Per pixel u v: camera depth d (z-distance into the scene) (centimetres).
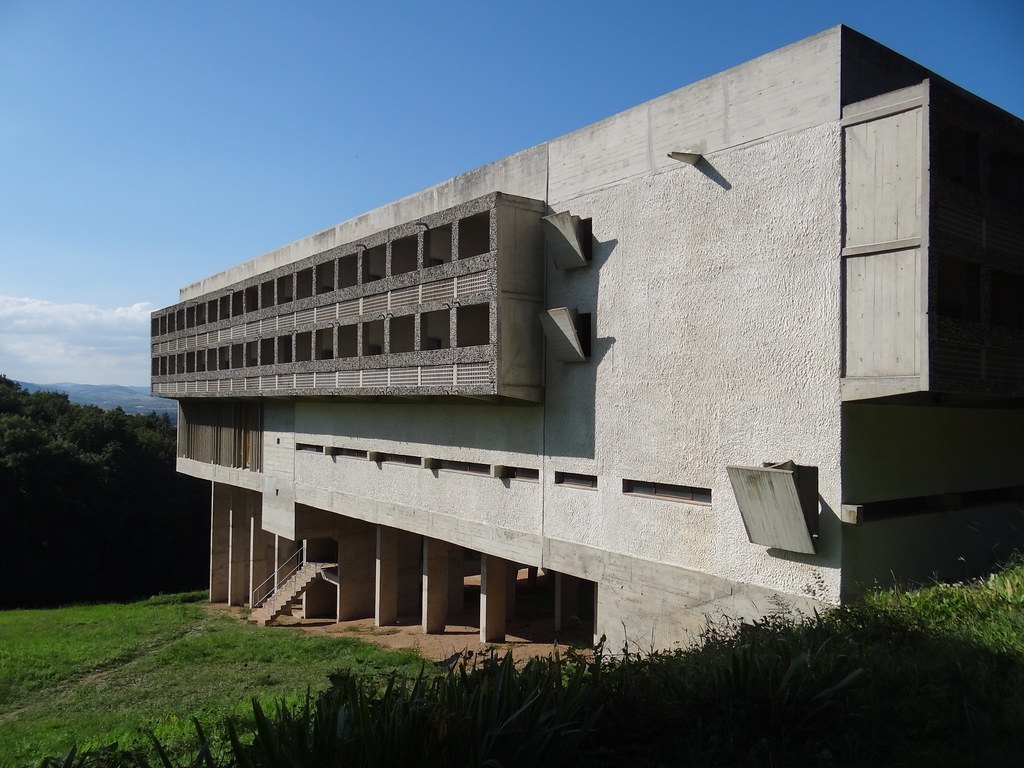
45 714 1878
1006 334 1168
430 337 2164
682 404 1386
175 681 2111
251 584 3628
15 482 4594
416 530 2147
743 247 1283
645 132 1477
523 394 1670
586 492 1589
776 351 1226
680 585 1375
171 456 5772
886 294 1080
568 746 555
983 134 1162
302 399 2795
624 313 1509
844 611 890
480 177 1928
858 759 568
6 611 3831
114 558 5212
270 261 3052
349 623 2791
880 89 1210
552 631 2409
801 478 1150
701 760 570
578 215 1627
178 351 3706
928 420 1305
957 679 683
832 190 1150
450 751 527
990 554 1405
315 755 503
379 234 2048
